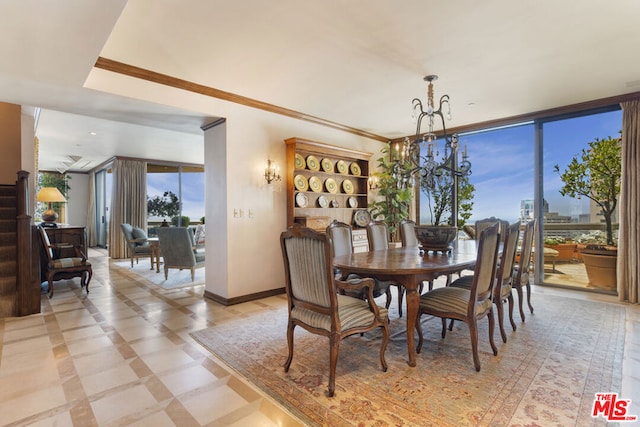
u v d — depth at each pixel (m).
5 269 3.44
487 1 2.13
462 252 3.24
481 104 4.23
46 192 5.65
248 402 1.85
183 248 5.15
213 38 2.56
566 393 1.91
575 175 4.48
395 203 5.54
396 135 5.92
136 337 2.81
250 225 4.05
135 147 6.95
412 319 2.32
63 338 2.79
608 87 3.66
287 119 4.47
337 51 2.80
